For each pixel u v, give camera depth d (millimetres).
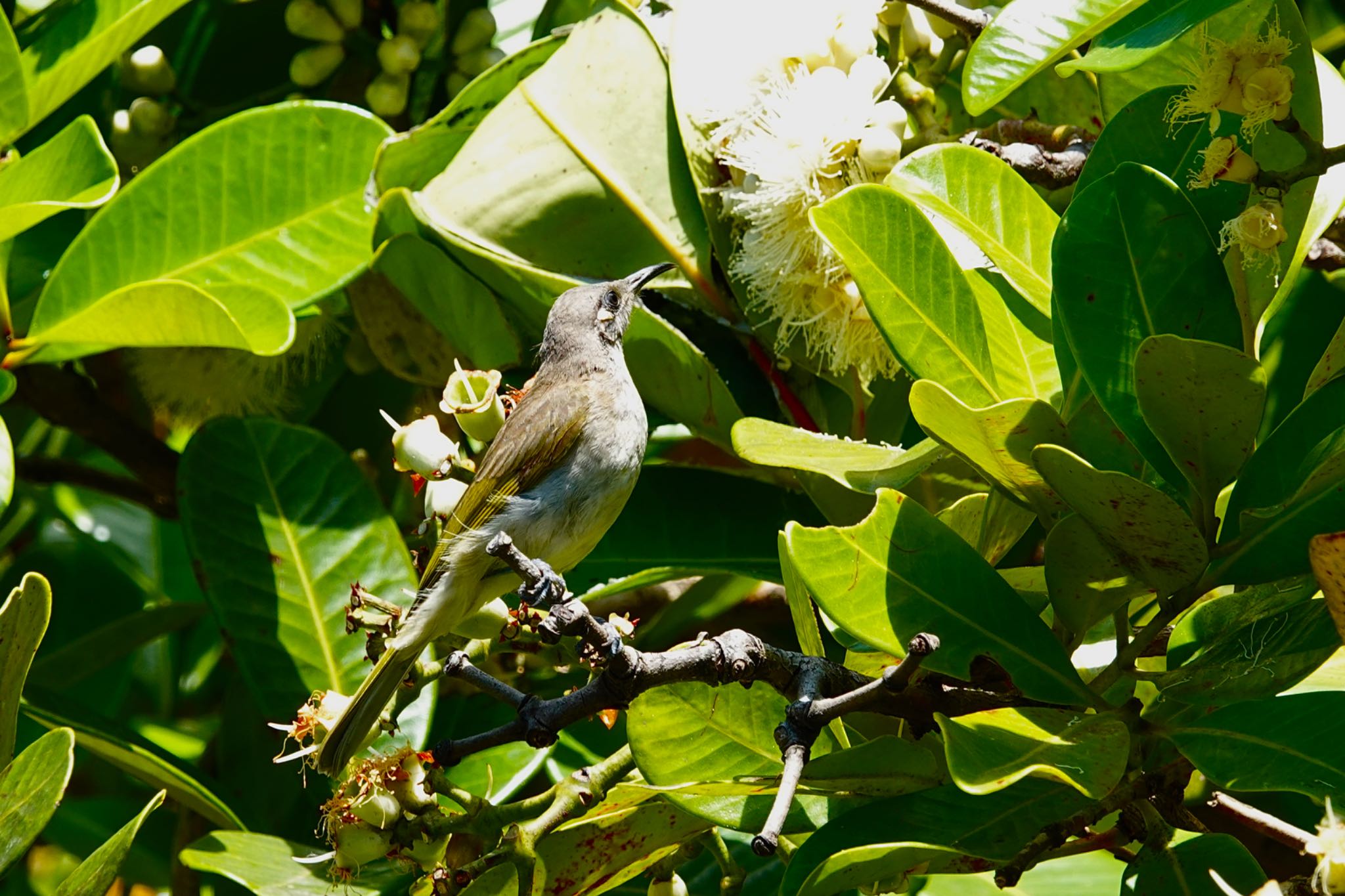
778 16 6805
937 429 4809
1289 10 5352
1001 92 4992
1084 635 5355
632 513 7457
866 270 5320
